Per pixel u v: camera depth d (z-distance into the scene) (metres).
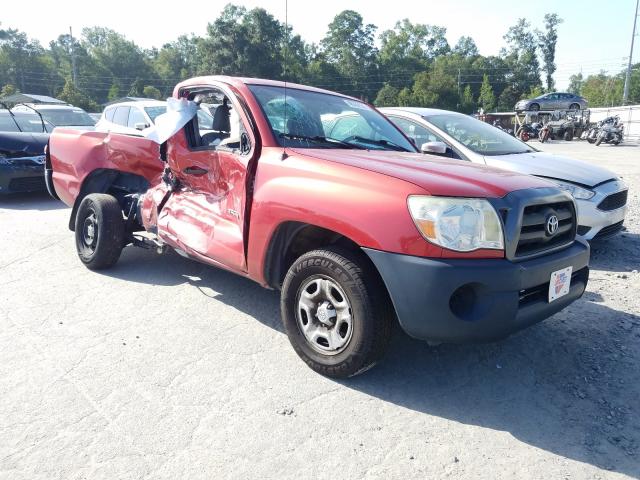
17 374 3.22
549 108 41.41
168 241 4.43
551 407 2.98
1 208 8.78
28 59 103.44
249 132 3.67
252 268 3.54
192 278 5.04
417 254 2.72
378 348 2.98
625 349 3.67
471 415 2.88
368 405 2.95
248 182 3.56
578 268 3.26
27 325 3.94
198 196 4.27
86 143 5.50
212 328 3.93
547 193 3.11
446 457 2.53
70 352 3.52
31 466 2.41
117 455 2.50
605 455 2.57
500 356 3.55
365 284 2.91
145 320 4.06
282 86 4.23
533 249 2.98
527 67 103.94
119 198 5.49
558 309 3.15
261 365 3.37
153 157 4.93
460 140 6.37
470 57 111.44
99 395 3.00
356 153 3.61
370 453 2.55
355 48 97.38
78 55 108.19
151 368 3.32
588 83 106.38
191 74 101.56
